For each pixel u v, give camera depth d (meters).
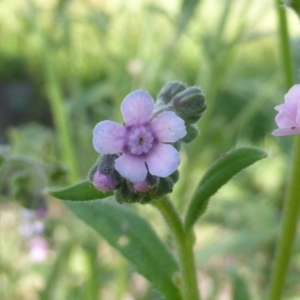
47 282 0.12
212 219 0.16
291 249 0.08
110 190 0.06
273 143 0.20
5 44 0.27
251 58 0.23
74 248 0.12
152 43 0.16
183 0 0.13
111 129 0.06
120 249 0.08
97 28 0.14
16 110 0.28
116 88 0.13
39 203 0.10
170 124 0.06
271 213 0.17
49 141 0.11
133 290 0.15
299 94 0.06
